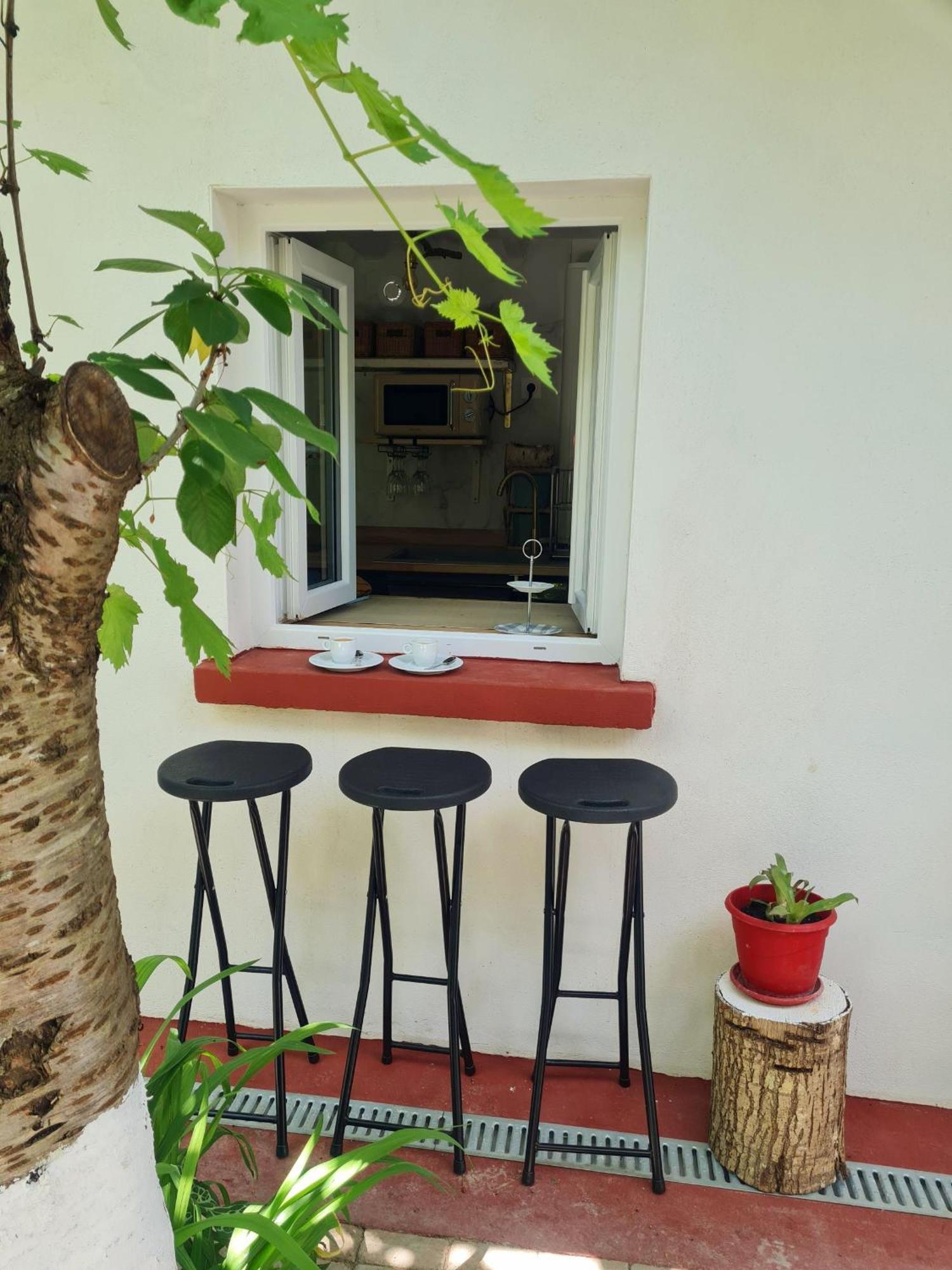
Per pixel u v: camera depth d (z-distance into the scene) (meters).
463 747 2.49
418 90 2.14
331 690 2.38
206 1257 1.58
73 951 1.03
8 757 0.96
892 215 2.05
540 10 2.07
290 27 0.61
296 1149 2.28
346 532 3.08
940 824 2.32
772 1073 2.09
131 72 2.24
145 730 2.61
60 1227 1.06
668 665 2.33
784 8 2.00
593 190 2.22
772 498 2.22
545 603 3.22
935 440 2.14
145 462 0.94
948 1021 2.41
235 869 2.66
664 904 2.48
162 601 2.52
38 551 0.90
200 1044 1.79
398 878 2.60
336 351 2.94
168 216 0.91
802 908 2.12
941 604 2.21
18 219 0.97
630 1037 2.59
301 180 2.24
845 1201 2.13
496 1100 2.45
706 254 2.13
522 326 0.65
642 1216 2.08
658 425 2.22
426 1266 1.95
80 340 2.39
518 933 2.57
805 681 2.29
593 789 2.04
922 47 1.98
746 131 2.06
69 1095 1.04
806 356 2.14
